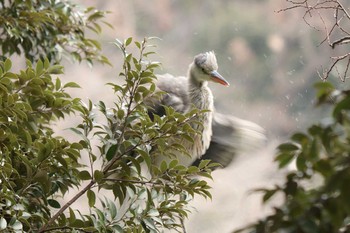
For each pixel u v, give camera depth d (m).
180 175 6.07
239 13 23.80
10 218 5.97
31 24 8.00
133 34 22.03
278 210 3.11
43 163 5.95
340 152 3.06
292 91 21.77
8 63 6.09
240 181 16.95
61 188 6.30
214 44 23.67
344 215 2.98
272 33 22.91
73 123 15.80
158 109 9.70
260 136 10.39
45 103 6.25
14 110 5.91
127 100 6.48
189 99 10.05
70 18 8.66
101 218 5.79
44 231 5.85
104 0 22.06
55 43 8.52
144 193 6.07
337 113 3.00
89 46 8.75
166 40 23.61
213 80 10.11
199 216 16.41
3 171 5.79
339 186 2.87
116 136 6.41
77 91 18.14
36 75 6.14
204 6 24.27
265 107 21.72
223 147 10.34
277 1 23.16
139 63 6.08
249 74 22.53
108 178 6.04
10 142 6.09
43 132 6.61
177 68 23.28
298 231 3.01
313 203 3.02
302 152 3.19
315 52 21.77
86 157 13.55
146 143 6.05
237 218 16.45
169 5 23.95
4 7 8.09
